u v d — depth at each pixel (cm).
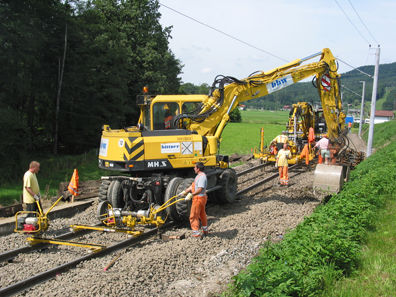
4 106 1784
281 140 1711
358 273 570
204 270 632
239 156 2291
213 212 1009
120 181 924
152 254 679
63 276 593
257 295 441
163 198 899
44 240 724
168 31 3962
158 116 1012
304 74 1209
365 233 745
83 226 783
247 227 868
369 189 965
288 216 955
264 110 18688
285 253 542
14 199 1232
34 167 813
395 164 1412
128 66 2892
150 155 882
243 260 674
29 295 536
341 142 1473
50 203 1145
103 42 2500
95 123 2472
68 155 2375
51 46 2250
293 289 458
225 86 1084
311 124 2117
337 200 838
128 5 3441
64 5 2458
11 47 1812
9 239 798
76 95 2442
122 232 764
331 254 561
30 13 1977
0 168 1592
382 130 4078
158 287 562
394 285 524
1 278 596
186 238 793
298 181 1452
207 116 1050
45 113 2433
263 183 1404
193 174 1003
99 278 577
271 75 1155
